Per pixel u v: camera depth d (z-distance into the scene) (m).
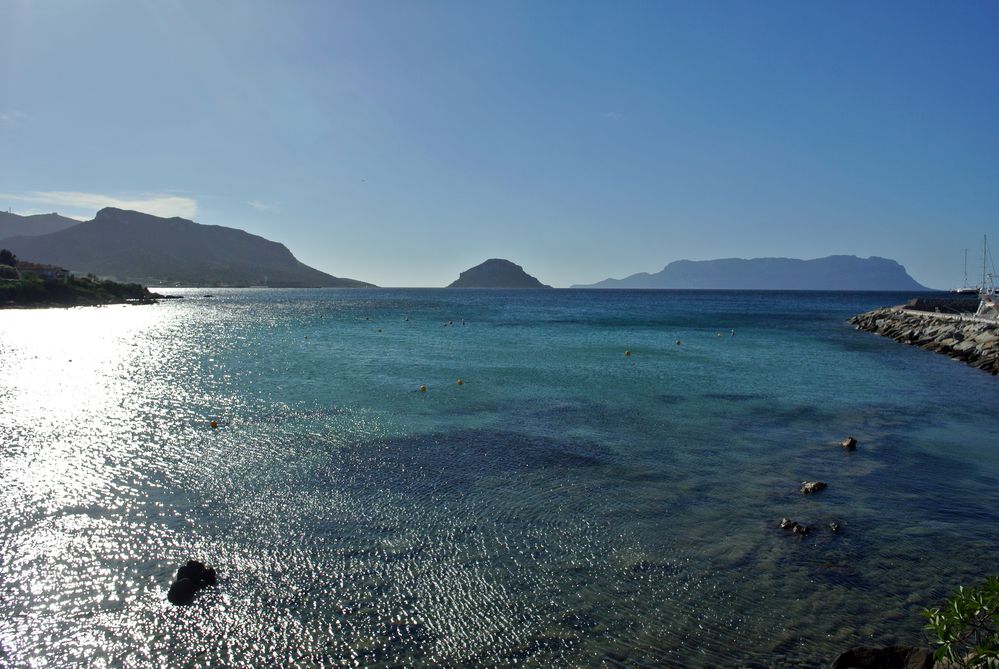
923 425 21.61
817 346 46.84
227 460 16.69
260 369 33.09
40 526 12.42
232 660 8.53
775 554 11.59
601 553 11.55
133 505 13.53
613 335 54.69
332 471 15.88
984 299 57.91
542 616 9.52
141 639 8.97
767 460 17.36
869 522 13.11
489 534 12.29
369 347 44.38
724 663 8.48
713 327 65.44
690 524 12.89
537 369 33.34
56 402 24.00
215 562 11.09
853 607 9.88
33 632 9.09
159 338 51.09
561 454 17.59
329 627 9.23
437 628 9.20
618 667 8.38
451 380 29.59
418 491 14.55
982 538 12.41
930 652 8.14
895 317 62.62
